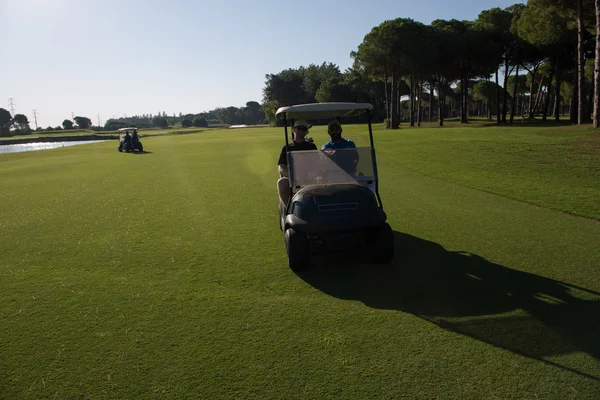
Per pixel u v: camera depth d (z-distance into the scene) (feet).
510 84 253.85
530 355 10.19
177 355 10.72
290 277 15.49
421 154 48.60
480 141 56.90
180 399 9.08
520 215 22.86
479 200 26.68
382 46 135.23
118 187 37.35
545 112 148.77
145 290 14.78
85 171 51.52
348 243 14.98
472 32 140.05
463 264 16.11
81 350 11.10
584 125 73.56
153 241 20.51
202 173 44.60
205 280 15.48
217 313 12.87
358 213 15.05
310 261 17.03
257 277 15.60
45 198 33.24
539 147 45.93
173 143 103.09
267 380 9.59
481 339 10.94
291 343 11.06
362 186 16.15
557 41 106.42
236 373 9.89
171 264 17.29
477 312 12.36
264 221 23.71
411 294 13.71
